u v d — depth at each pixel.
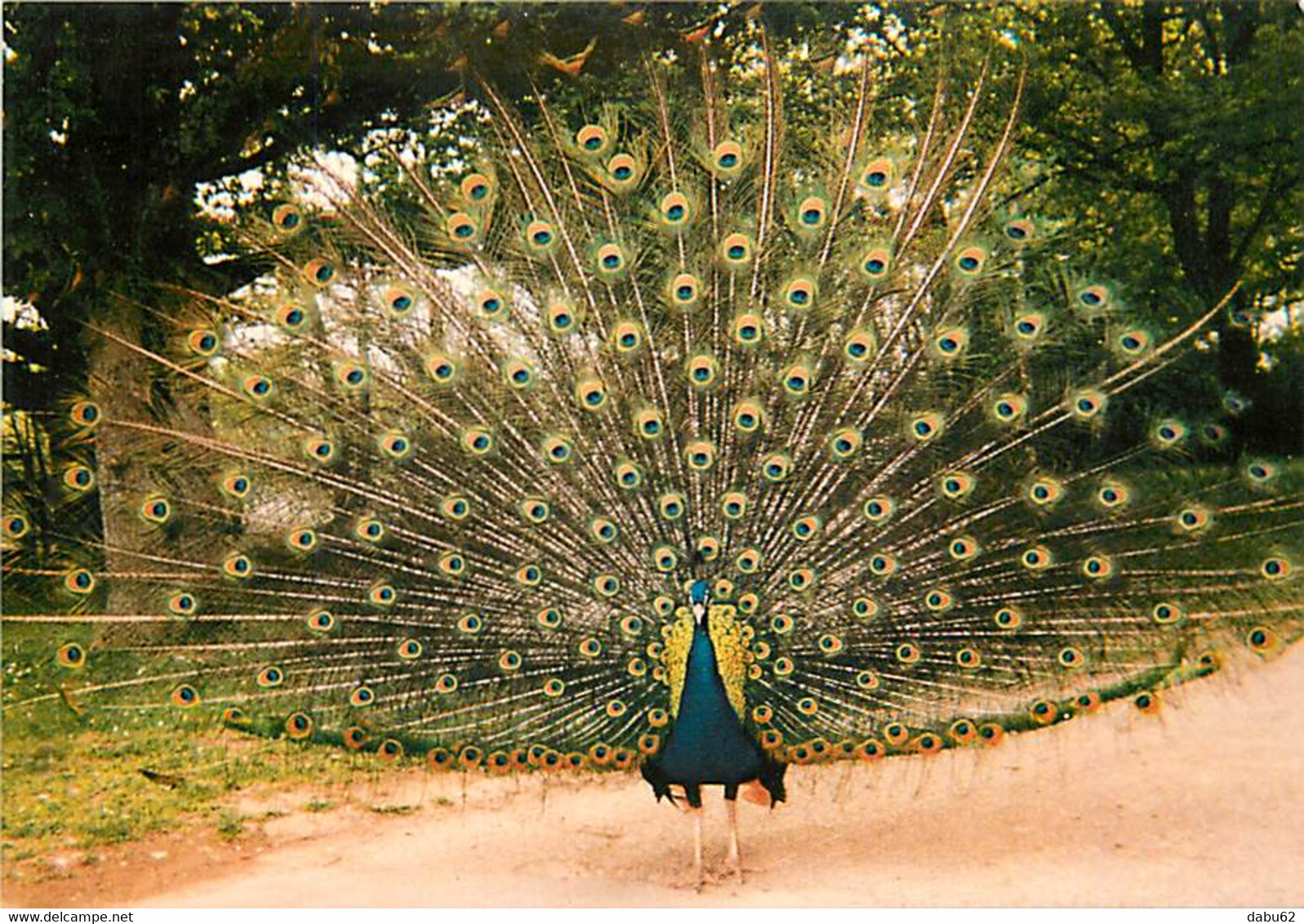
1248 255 13.36
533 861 6.67
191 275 10.07
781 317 6.19
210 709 6.25
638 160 6.46
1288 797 7.08
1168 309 12.67
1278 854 6.24
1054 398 6.12
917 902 5.72
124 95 10.28
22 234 9.98
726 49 9.75
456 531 6.16
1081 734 8.51
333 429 6.27
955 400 6.16
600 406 6.14
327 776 7.85
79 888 6.29
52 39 10.05
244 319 6.39
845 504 6.07
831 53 8.84
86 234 10.09
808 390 6.08
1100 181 13.16
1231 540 6.03
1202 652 6.01
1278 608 5.93
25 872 6.54
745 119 8.16
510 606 6.09
